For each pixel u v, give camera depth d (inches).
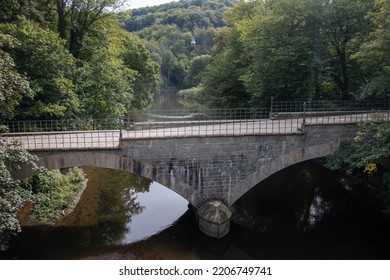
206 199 712.4
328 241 721.0
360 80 1093.8
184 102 2834.6
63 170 954.7
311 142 743.1
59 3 1190.3
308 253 669.9
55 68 912.3
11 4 941.8
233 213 856.3
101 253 638.5
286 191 1013.8
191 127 824.9
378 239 725.3
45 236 685.3
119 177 1058.7
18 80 577.3
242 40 1359.5
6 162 536.4
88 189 944.9
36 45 873.5
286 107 1091.3
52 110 842.8
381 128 655.8
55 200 799.1
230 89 1451.8
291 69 1080.2
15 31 853.8
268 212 875.4
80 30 1251.8
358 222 814.5
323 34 1093.8
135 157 656.4
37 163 624.1
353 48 1061.1
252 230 773.3
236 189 722.8
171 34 4977.9
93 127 1040.2
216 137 687.7
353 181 991.6
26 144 669.3
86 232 710.5
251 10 1766.7
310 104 1040.8
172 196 934.4
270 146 722.2
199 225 719.1
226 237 702.5
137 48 1795.0
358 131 743.1
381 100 1034.7
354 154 718.5
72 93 954.1
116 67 1181.1
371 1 1007.0
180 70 4148.6
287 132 724.7
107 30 1407.5
